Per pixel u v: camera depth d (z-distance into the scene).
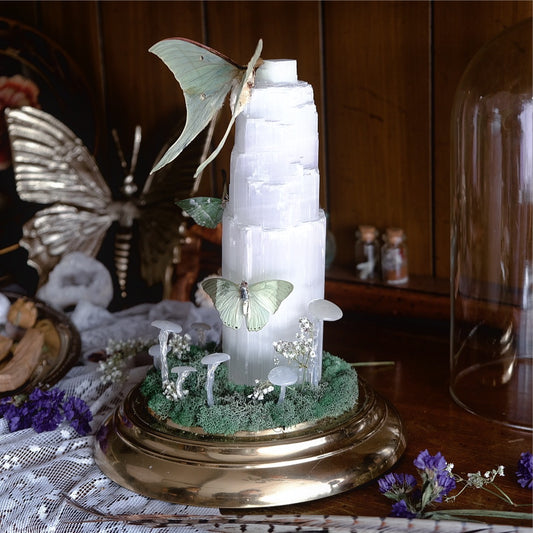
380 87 1.27
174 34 1.46
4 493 0.83
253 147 0.81
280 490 0.78
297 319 0.85
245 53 1.39
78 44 1.57
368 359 1.16
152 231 1.46
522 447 0.91
